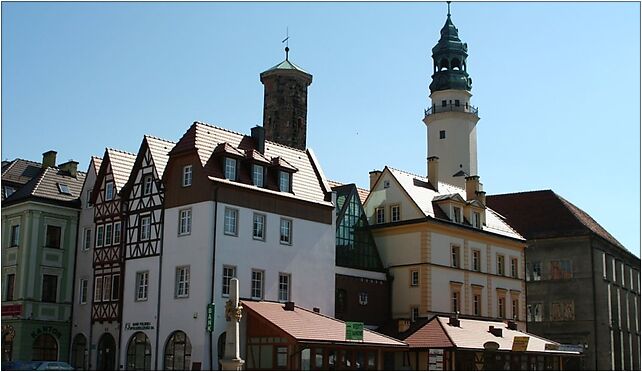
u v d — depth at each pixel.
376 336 43.28
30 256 49.25
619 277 75.56
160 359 42.69
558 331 69.12
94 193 49.97
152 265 44.69
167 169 45.19
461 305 54.84
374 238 55.66
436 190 59.19
